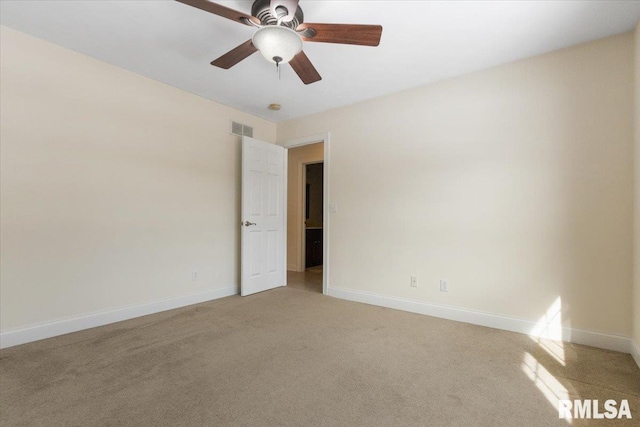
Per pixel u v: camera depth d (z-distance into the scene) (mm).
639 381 1831
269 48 1805
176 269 3326
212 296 3678
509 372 1940
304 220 5754
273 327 2719
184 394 1679
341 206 3773
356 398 1654
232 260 3947
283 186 4438
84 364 2010
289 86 3250
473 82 2883
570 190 2434
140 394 1676
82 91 2645
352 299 3637
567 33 2264
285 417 1494
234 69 2893
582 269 2383
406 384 1798
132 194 2965
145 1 1982
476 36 2305
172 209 3293
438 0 1918
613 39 2291
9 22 2203
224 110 3826
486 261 2787
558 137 2484
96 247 2721
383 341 2422
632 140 2217
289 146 4414
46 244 2441
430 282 3092
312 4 1957
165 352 2197
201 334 2543
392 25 2172
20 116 2324
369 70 2855
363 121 3615
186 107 3422
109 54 2646
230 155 3914
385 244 3404
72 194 2582
